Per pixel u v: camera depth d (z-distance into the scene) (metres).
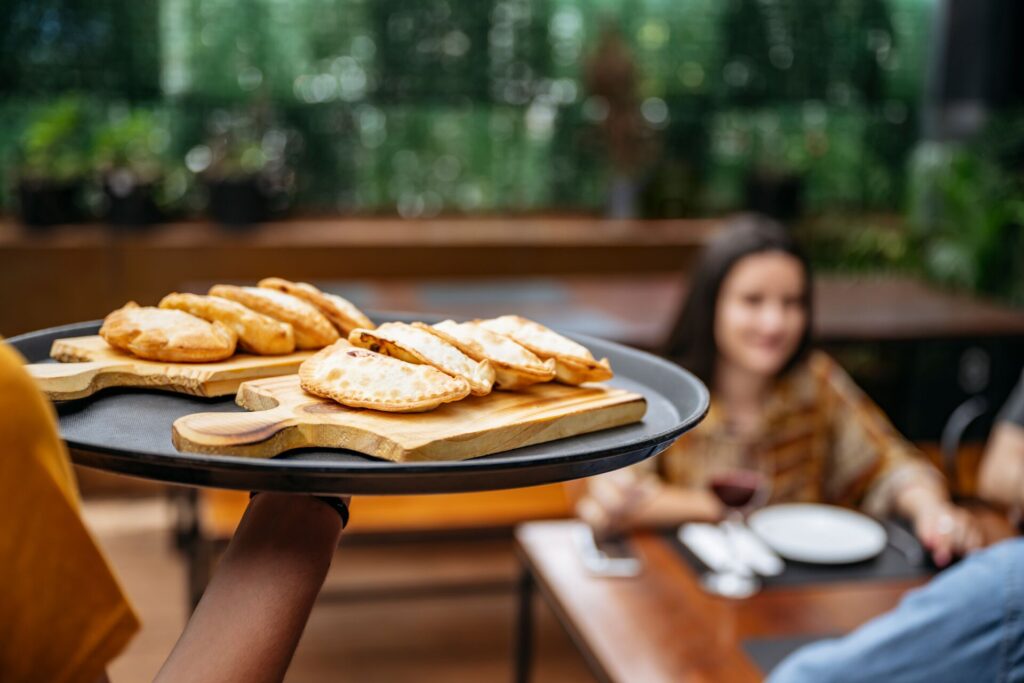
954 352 4.30
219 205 3.77
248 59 3.98
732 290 2.08
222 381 0.66
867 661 0.98
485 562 3.23
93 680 0.41
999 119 4.13
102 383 0.66
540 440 0.61
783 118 4.52
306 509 0.57
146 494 3.75
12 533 0.38
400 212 4.24
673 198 4.35
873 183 4.59
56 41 3.80
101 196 3.72
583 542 1.79
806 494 2.21
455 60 4.17
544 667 2.66
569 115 4.31
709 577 1.65
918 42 4.54
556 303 3.38
